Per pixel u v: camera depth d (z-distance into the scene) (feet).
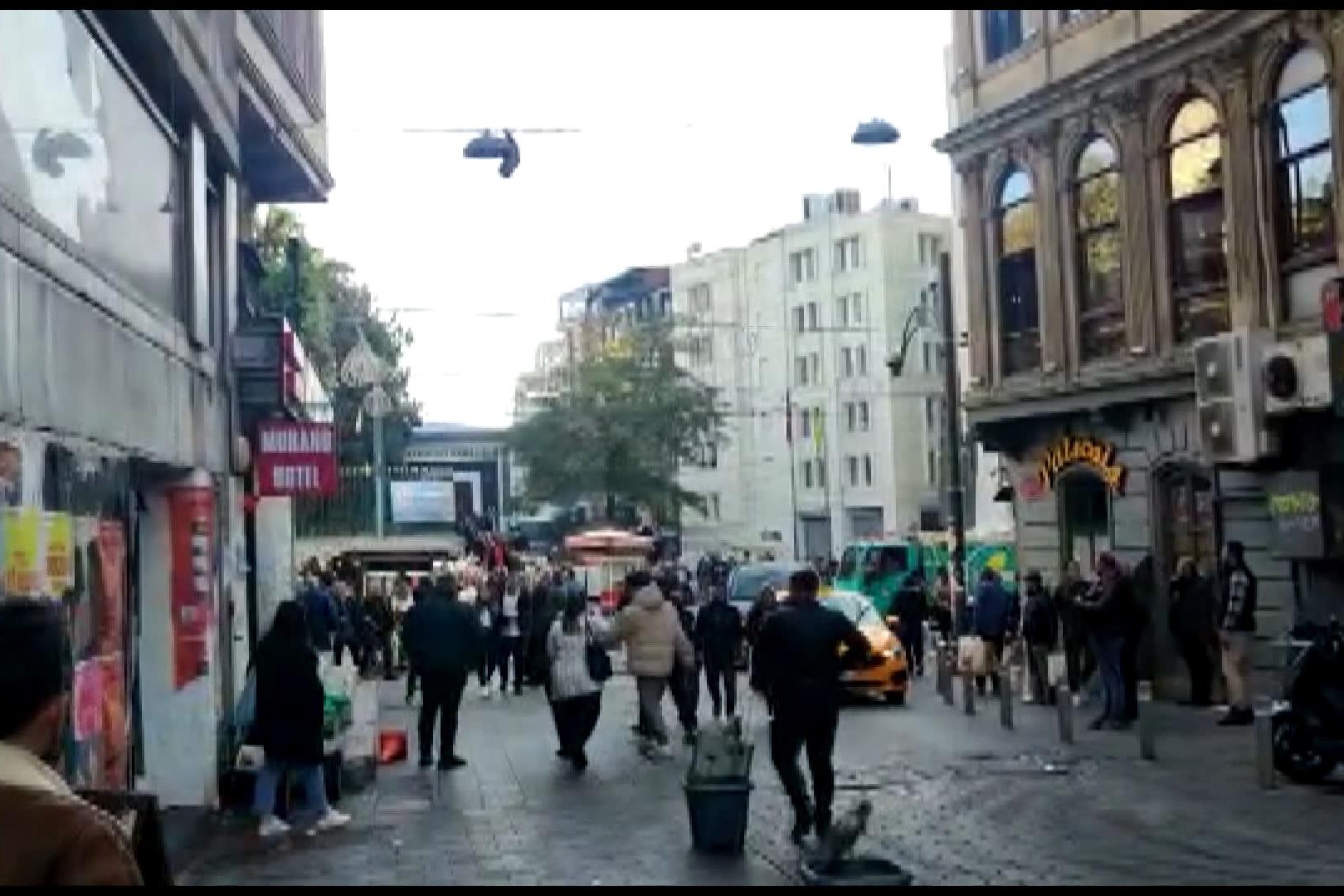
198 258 44.80
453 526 134.31
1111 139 75.31
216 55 47.39
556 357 288.10
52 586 27.68
